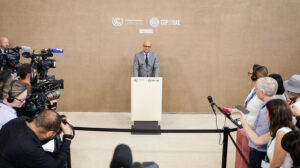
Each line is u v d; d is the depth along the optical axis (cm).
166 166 346
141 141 420
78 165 347
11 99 211
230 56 527
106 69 532
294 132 167
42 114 180
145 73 493
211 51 525
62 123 206
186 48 524
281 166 190
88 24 514
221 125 489
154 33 518
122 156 109
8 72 237
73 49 523
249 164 245
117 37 520
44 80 273
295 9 509
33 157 174
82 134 442
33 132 180
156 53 495
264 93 227
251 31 518
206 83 538
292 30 516
